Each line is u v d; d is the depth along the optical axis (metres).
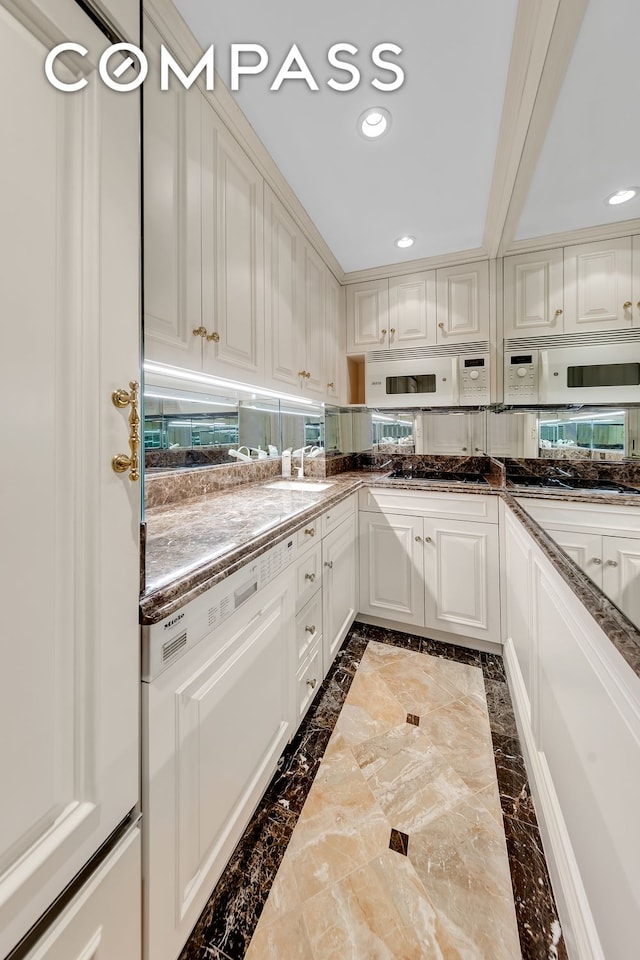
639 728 0.55
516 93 1.11
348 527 2.05
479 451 2.56
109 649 0.57
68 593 0.52
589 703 0.75
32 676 0.47
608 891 0.65
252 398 2.05
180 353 1.01
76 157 0.51
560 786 0.95
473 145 1.37
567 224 1.67
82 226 0.52
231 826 0.94
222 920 0.88
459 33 0.98
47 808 0.49
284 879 0.96
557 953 0.82
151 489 1.46
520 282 1.96
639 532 0.84
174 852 0.74
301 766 1.30
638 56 0.85
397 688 1.71
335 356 2.37
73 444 0.52
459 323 2.23
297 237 1.78
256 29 0.99
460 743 1.39
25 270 0.45
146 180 0.90
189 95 1.04
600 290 1.72
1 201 0.42
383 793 1.20
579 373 1.78
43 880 0.48
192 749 0.79
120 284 0.58
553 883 0.93
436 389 2.28
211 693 0.85
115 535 0.58
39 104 0.46
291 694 1.30
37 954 0.48
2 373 0.43
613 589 0.79
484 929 0.86
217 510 1.43
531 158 1.28
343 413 2.81
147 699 0.66
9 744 0.45
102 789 0.56
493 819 1.11
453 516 2.03
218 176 1.17
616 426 1.68
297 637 1.36
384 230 1.95
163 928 0.71
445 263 2.24
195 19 0.96
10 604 0.44
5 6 0.42
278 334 1.59
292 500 1.64
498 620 1.94
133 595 0.62
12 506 0.44
